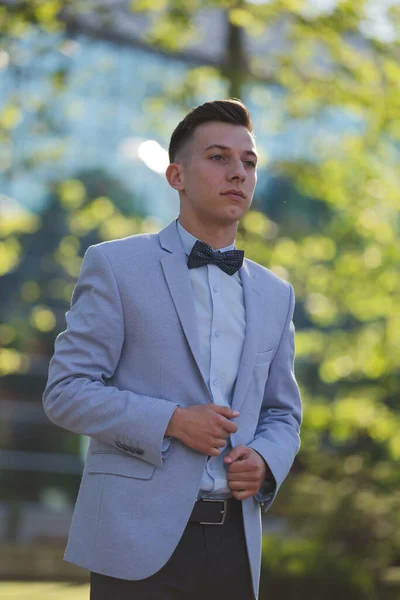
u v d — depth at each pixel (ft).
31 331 105.70
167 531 14.46
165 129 56.80
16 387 107.96
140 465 14.71
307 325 94.53
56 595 58.34
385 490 57.93
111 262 15.38
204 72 53.31
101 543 14.57
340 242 56.59
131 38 57.21
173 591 14.62
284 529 61.98
